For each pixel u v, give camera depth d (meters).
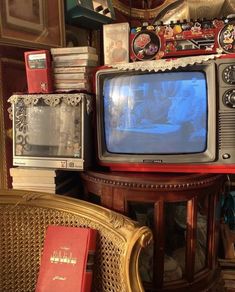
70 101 1.12
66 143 1.15
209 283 1.16
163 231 1.07
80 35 1.64
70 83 1.17
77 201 1.09
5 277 1.11
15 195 1.12
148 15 1.71
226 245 1.40
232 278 1.36
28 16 1.31
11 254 1.11
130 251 0.87
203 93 1.06
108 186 1.09
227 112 1.04
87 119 1.15
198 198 1.08
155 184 1.03
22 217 1.11
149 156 1.12
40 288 1.03
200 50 1.10
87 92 1.15
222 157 1.06
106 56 1.19
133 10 1.72
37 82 1.16
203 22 1.09
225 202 1.38
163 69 1.06
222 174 1.14
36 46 1.35
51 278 1.02
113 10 1.63
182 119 1.09
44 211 1.10
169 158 1.10
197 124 1.08
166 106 1.09
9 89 1.26
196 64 1.03
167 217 1.14
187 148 1.10
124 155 1.15
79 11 1.44
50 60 1.17
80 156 1.14
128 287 0.86
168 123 1.10
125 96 1.13
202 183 1.06
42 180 1.19
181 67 1.05
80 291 0.98
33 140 1.18
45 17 1.39
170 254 1.15
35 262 1.11
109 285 0.98
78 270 1.00
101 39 1.74
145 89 1.10
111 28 1.17
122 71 1.10
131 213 1.12
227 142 1.05
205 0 1.29
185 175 1.08
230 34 1.06
